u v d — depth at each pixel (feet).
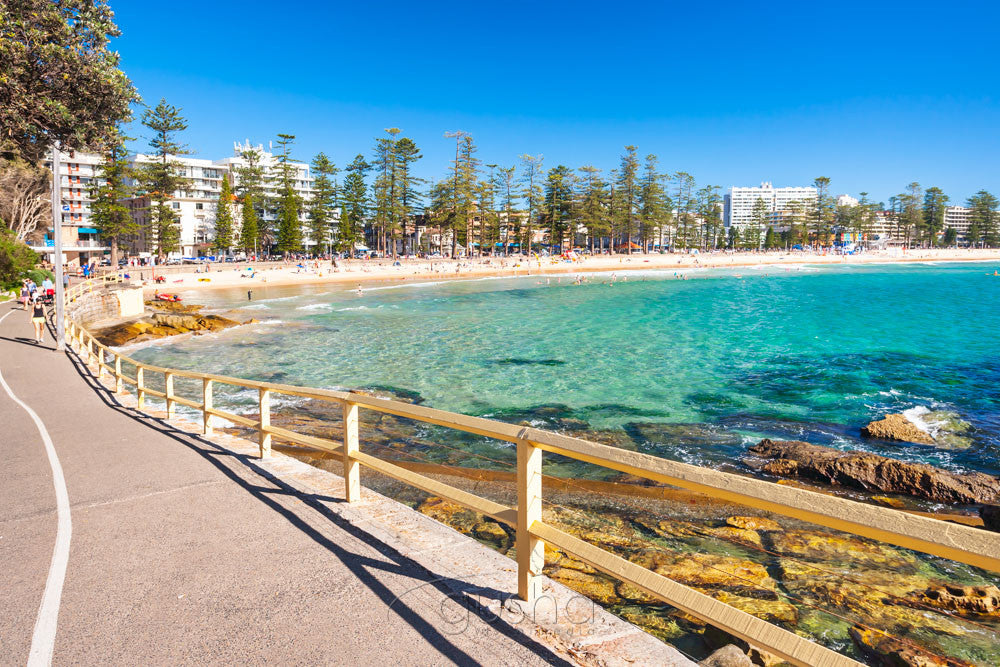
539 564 8.97
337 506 14.37
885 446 33.88
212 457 20.43
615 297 162.61
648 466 6.70
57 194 57.36
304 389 15.65
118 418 29.68
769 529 20.12
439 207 311.06
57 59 41.16
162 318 88.63
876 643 13.17
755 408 43.34
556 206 347.56
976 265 390.42
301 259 291.17
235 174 342.23
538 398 47.21
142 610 9.53
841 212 476.54
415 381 54.08
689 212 428.56
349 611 9.23
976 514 23.63
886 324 97.86
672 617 13.83
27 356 53.52
